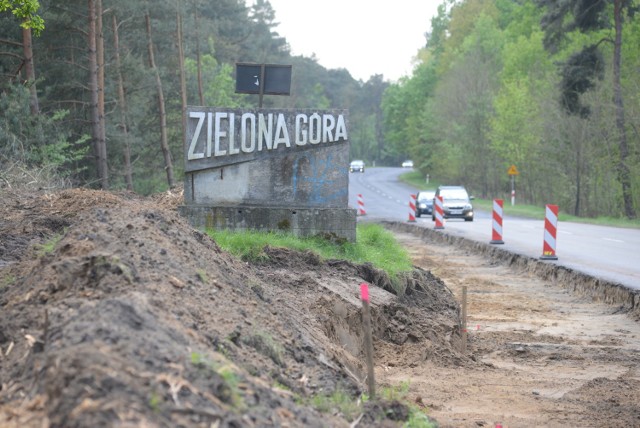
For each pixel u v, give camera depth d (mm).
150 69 81062
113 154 81938
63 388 8359
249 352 12758
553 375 20984
